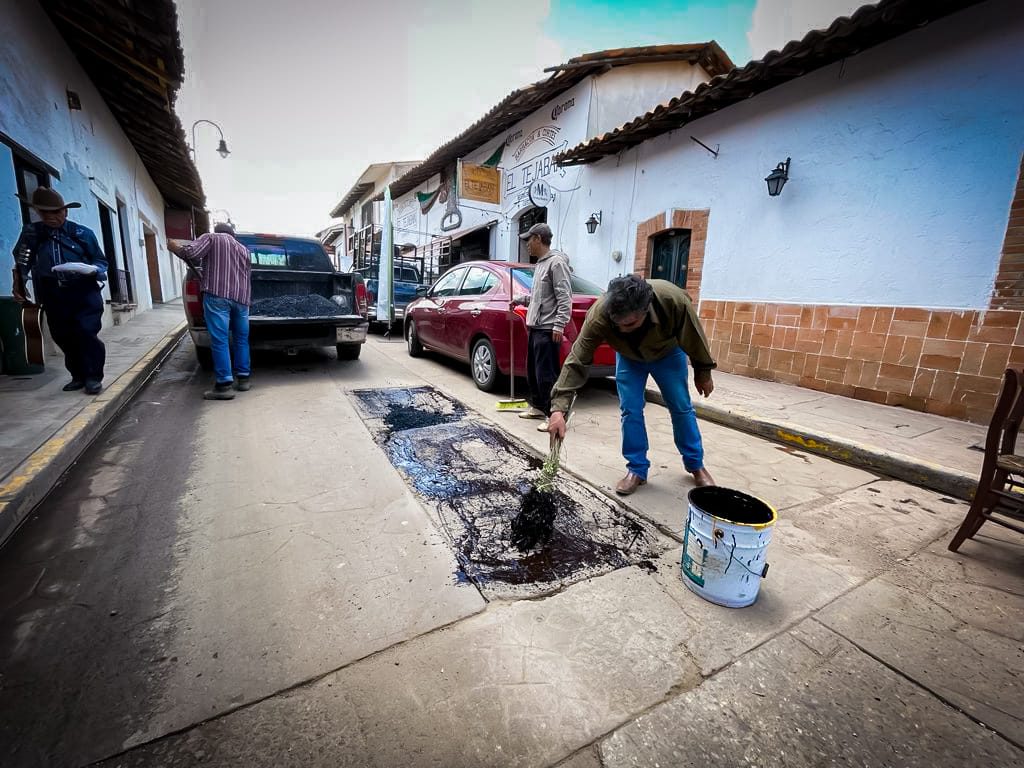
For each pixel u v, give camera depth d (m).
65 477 2.87
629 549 2.31
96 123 7.59
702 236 6.52
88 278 3.92
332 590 1.92
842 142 4.94
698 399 4.90
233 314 4.76
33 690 1.42
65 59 6.21
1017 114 3.83
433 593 1.93
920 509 2.86
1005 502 2.25
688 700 1.47
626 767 1.26
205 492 2.74
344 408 4.53
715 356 6.45
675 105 6.03
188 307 5.25
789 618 1.86
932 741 1.37
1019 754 1.33
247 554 2.15
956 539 2.36
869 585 2.09
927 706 1.48
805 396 5.07
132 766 1.21
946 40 4.15
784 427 4.01
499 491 2.88
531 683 1.51
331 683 1.48
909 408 4.58
